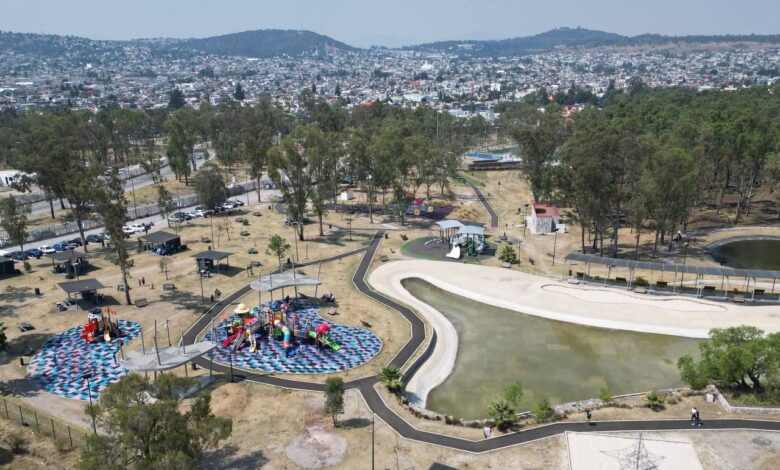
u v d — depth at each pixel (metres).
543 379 89.25
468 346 100.81
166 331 100.31
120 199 107.88
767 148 172.75
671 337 103.25
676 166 133.38
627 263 123.50
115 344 95.25
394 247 156.25
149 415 53.25
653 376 90.00
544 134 188.00
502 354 97.69
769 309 112.69
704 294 119.94
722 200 198.00
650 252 149.12
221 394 79.75
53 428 67.38
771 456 65.69
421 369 91.06
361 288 125.06
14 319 104.31
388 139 185.62
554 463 65.12
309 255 147.00
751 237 164.00
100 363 89.06
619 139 136.75
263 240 158.62
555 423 73.44
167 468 49.69
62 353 92.00
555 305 117.06
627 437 69.88
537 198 193.38
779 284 127.62
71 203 141.12
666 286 123.88
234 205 199.00
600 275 132.38
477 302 120.31
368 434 70.81
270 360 90.94
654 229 157.50
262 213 190.38
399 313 111.19
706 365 77.50
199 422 58.94
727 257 147.00
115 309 109.50
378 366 89.31
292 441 69.12
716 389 80.19
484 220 187.25
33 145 184.00
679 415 74.69
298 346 96.00
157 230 166.50
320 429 71.81
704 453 66.38
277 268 135.12
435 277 133.38
